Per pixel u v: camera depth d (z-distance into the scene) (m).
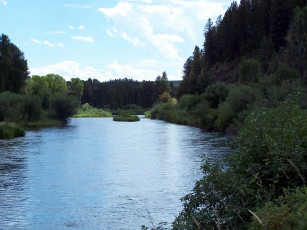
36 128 59.84
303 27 70.69
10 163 23.08
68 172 19.94
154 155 26.77
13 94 64.25
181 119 73.88
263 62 93.56
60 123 73.81
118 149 31.02
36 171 20.30
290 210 4.86
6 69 77.69
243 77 71.88
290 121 7.42
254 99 44.81
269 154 6.96
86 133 49.88
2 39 78.00
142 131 53.50
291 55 78.19
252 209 6.19
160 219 11.69
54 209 12.91
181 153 27.19
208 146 30.98
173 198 14.23
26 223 11.45
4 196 14.71
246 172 7.32
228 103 49.09
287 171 6.64
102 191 15.52
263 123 7.80
